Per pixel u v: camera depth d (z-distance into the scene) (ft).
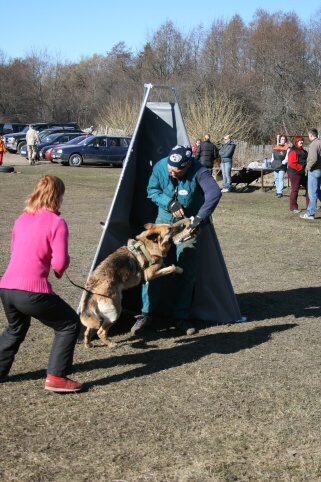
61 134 100.48
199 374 13.75
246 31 160.56
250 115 114.21
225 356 15.05
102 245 16.55
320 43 142.61
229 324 18.06
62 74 218.59
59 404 12.11
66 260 11.98
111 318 15.25
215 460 9.88
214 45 160.04
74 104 210.59
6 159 98.02
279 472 9.55
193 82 143.54
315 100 99.30
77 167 84.53
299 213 41.75
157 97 107.86
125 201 17.16
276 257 27.27
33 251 12.01
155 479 9.29
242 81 139.74
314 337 16.57
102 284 14.92
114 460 9.86
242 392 12.73
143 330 17.39
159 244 15.92
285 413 11.71
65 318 12.43
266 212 42.32
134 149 17.19
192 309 18.40
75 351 15.46
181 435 10.77
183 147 16.06
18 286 11.89
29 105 208.54
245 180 58.85
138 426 11.12
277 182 52.29
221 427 11.10
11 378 13.44
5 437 10.61
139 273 15.88
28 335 16.49
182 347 15.85
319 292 21.56
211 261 17.95
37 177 66.23
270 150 82.48
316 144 37.63
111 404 12.13
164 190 16.85
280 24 151.53
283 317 18.62
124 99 137.28
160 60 179.83
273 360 14.73
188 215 17.13
